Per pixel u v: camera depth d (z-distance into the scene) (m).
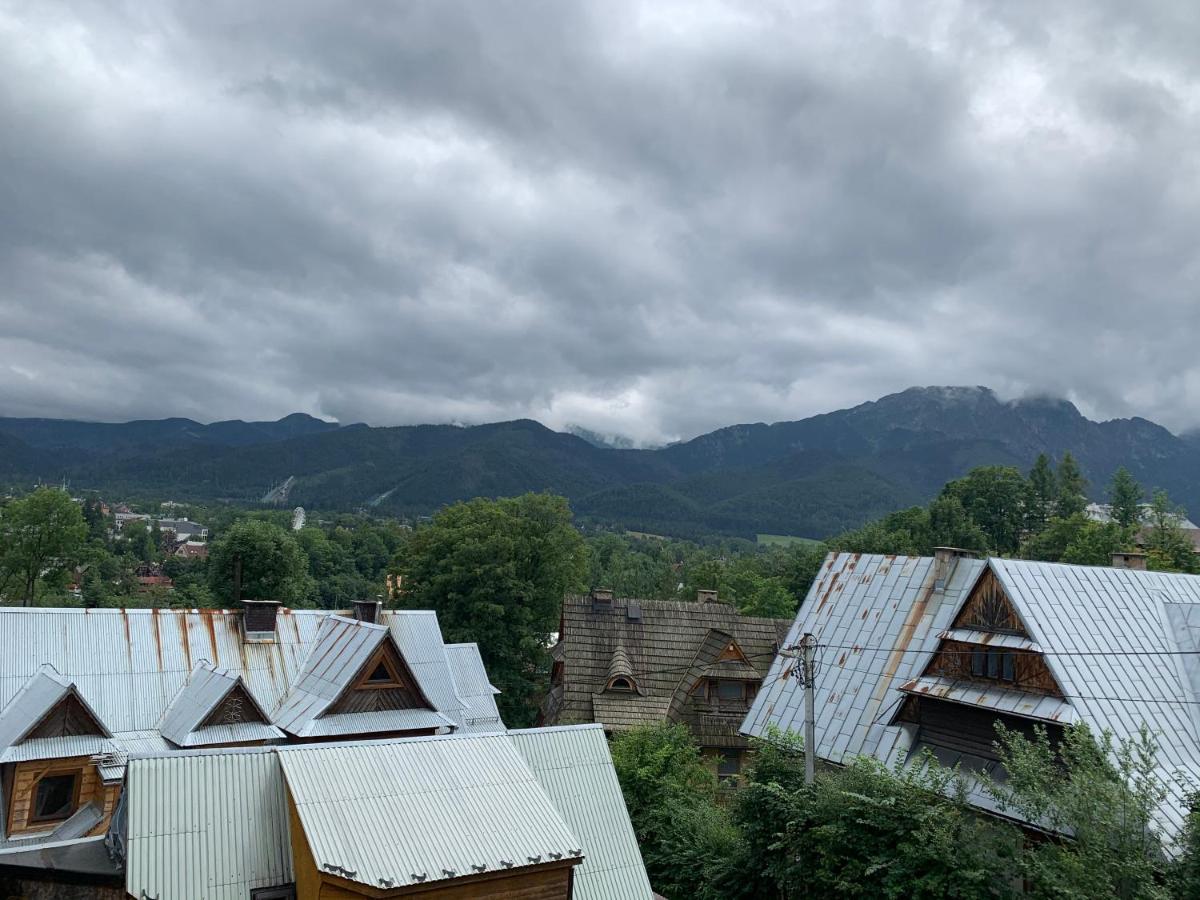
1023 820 19.91
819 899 20.83
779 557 133.38
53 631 30.39
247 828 17.97
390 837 17.22
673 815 28.42
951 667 25.84
